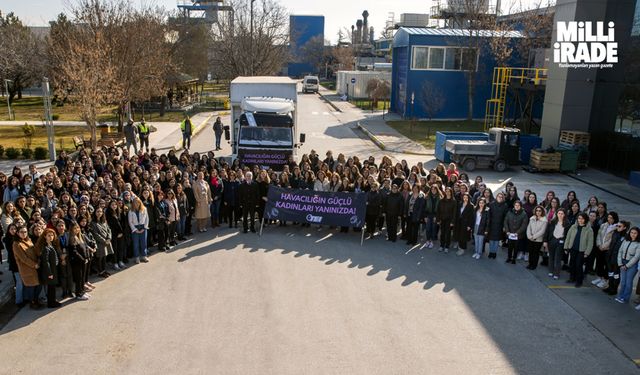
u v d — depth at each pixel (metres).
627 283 10.70
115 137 30.02
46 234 9.98
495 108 38.78
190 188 14.59
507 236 13.16
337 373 8.14
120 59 30.84
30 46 48.81
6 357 8.45
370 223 14.77
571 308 10.60
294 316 9.95
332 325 9.65
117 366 8.24
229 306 10.33
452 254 13.68
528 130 33.69
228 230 15.21
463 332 9.53
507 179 22.83
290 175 16.19
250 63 48.84
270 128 19.27
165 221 13.18
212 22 59.38
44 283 9.98
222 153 27.12
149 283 11.38
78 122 38.34
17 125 36.50
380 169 16.84
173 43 47.41
